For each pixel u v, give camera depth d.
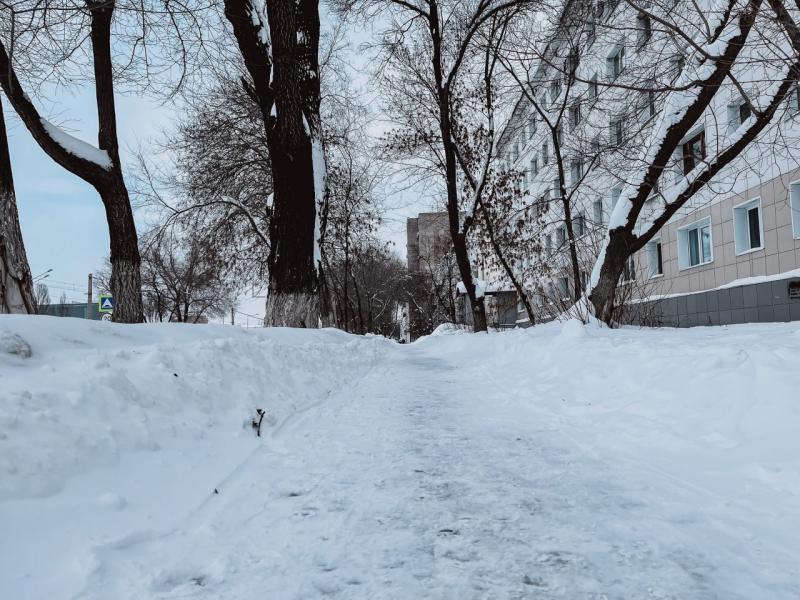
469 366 11.09
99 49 10.18
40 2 8.80
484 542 2.53
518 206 22.41
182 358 5.02
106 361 4.00
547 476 3.51
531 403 6.12
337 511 2.97
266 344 7.27
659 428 4.26
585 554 2.38
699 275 16.73
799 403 3.70
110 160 10.15
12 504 2.46
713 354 4.94
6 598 1.96
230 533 2.69
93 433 3.23
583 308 11.49
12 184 8.08
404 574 2.24
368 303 50.44
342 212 26.23
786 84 7.95
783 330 7.43
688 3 9.17
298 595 2.08
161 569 2.26
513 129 20.59
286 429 5.14
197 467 3.60
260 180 20.34
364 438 4.74
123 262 10.27
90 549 2.35
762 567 2.23
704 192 15.80
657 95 9.23
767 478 3.12
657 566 2.26
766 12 7.65
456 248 19.19
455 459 3.98
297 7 14.19
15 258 8.00
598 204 22.36
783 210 12.98
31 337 4.15
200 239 19.47
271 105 12.94
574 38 12.81
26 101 9.12
